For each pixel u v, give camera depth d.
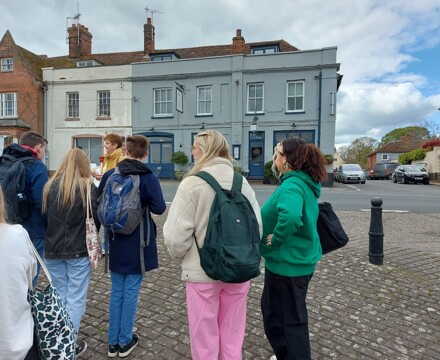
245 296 2.16
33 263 1.39
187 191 1.96
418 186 20.84
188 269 2.00
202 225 1.94
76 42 25.45
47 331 1.42
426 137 49.53
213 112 20.66
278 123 19.77
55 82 22.28
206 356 1.99
